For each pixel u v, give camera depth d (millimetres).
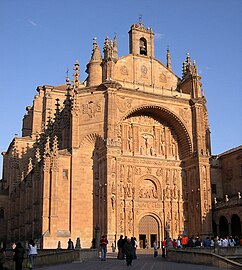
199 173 62812
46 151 56688
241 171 65812
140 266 29531
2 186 98188
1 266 24766
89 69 64188
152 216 62344
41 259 30344
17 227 78688
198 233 61312
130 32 70500
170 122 67125
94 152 59062
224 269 26172
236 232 63281
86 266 29953
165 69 69188
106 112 58812
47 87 86312
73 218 55625
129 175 61844
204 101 67188
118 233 54250
